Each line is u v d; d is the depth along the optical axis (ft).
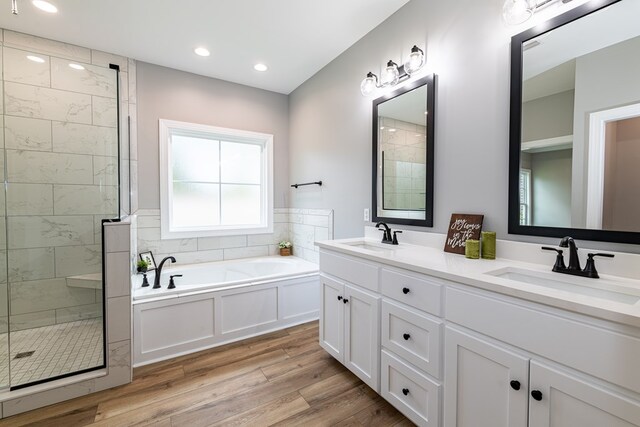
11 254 7.84
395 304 4.96
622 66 3.76
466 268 4.28
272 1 6.59
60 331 7.87
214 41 8.30
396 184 7.16
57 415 5.20
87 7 6.77
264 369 6.64
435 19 6.13
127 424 4.99
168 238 10.05
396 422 5.01
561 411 2.93
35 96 8.18
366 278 5.60
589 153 4.04
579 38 4.13
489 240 4.98
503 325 3.40
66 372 5.93
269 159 11.93
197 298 7.49
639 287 3.35
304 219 11.21
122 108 9.21
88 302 8.07
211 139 11.10
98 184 8.79
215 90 10.77
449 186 5.95
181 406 5.43
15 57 7.95
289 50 8.79
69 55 8.52
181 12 6.97
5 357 6.54
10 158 7.97
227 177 11.48
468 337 3.79
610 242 3.87
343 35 8.03
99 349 6.63
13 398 5.19
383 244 6.99
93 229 8.60
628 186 3.72
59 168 8.39
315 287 9.45
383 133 7.48
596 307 2.64
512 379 3.32
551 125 4.42
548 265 4.44
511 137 4.85
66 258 8.23
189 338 7.41
